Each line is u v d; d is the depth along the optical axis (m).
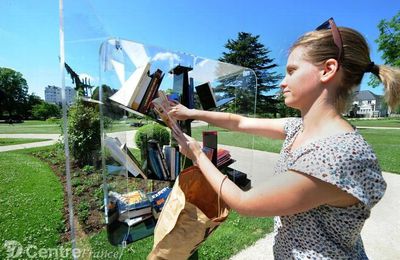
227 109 2.61
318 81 0.82
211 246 2.72
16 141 11.69
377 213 3.70
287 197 0.71
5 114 56.31
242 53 28.53
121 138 1.53
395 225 3.35
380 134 15.85
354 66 0.81
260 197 0.74
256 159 7.11
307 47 0.83
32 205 3.90
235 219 3.34
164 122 1.42
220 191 0.87
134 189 1.78
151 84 1.42
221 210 1.09
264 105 19.12
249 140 3.52
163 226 1.03
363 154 0.71
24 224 3.29
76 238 1.34
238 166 3.33
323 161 0.70
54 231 3.12
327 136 0.76
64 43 1.07
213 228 1.04
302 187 0.70
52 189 4.66
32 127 25.00
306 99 0.84
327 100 0.81
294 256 0.83
